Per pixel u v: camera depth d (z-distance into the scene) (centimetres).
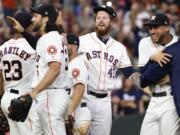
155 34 1892
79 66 1934
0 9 3769
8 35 3369
